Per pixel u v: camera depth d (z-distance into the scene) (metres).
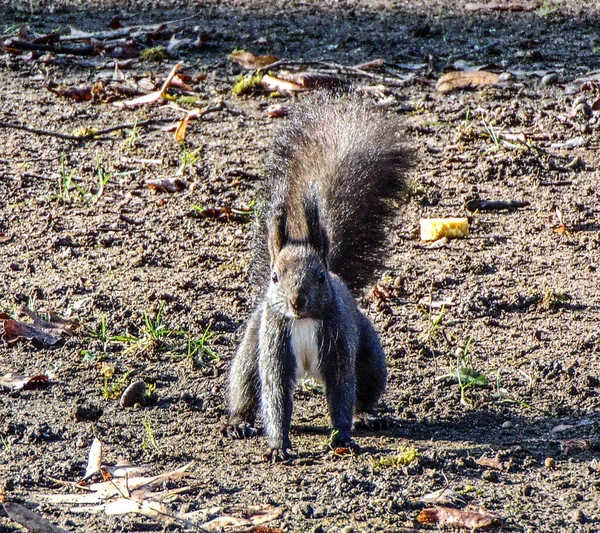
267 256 10.52
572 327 11.70
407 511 7.75
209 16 24.81
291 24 23.94
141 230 14.23
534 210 14.74
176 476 8.34
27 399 9.92
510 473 8.48
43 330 11.30
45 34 22.83
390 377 10.73
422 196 15.13
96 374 10.55
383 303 12.25
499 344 11.40
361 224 11.02
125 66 20.70
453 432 9.56
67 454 8.77
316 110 11.73
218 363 10.88
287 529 7.44
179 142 17.00
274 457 8.80
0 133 17.48
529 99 18.62
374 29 23.33
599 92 18.69
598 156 16.25
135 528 7.47
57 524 7.52
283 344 9.12
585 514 7.69
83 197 15.16
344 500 7.94
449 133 17.22
